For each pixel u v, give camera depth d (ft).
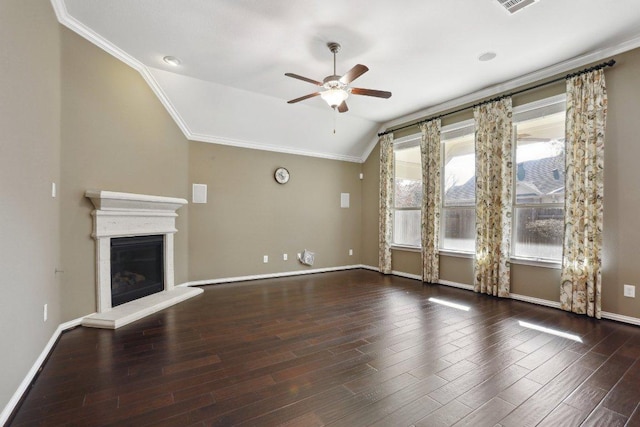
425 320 11.11
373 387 6.71
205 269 16.57
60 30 9.29
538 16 9.33
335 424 5.49
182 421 5.54
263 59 12.06
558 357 8.18
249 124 16.90
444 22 9.63
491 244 14.49
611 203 11.10
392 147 19.93
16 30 6.15
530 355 8.30
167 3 8.80
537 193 13.41
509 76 13.52
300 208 19.95
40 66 7.61
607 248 11.20
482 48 11.19
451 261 16.57
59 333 9.37
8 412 5.55
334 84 10.23
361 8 8.99
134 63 12.09
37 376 7.07
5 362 5.52
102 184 10.94
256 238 18.25
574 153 11.85
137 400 6.17
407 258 19.15
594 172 11.31
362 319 11.21
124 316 10.53
